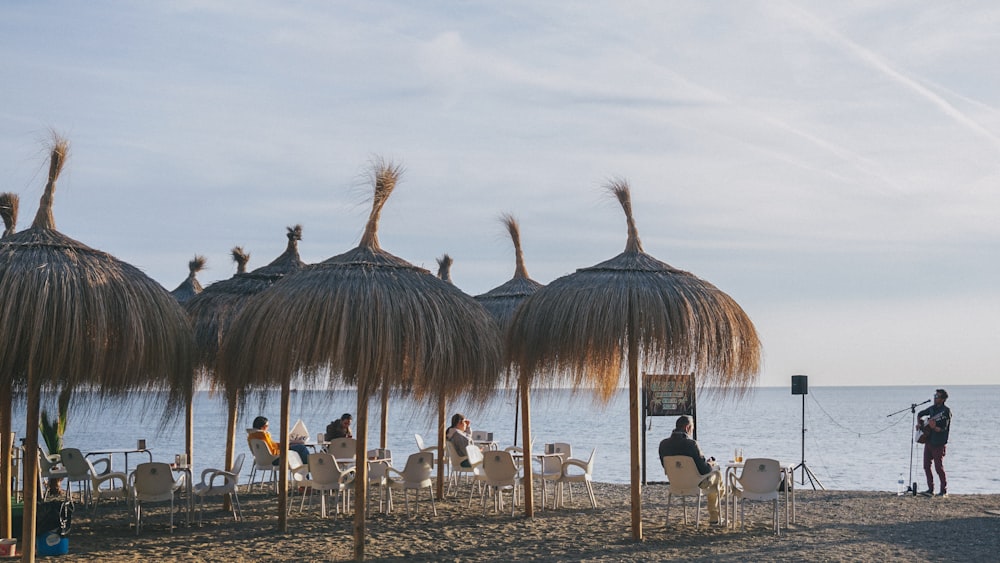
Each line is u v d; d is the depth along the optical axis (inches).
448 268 706.2
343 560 368.8
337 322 328.8
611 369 424.8
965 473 928.3
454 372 348.2
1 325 279.3
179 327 337.1
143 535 428.8
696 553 378.6
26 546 308.2
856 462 1068.5
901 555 372.8
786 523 445.4
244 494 585.3
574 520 472.4
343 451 539.5
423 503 540.4
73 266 299.4
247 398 506.6
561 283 404.5
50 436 575.5
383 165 375.2
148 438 1573.6
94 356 292.2
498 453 473.7
